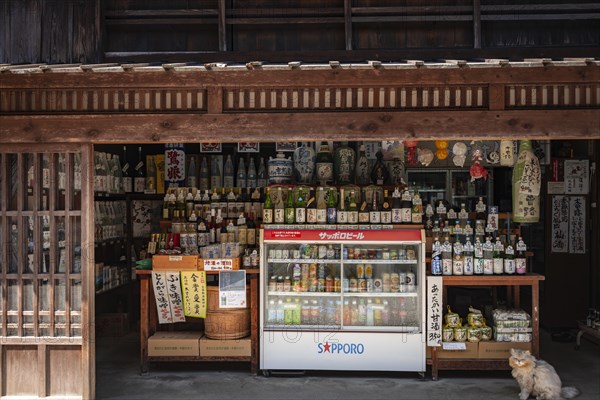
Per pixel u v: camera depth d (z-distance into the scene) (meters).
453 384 5.53
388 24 5.84
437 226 6.25
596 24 5.81
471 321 5.71
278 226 5.81
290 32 5.91
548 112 4.61
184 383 5.59
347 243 5.69
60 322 4.85
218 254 5.81
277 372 5.78
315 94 4.73
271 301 5.88
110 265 7.79
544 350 6.82
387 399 5.13
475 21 5.73
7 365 4.85
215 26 5.90
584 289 7.70
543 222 7.85
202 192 6.87
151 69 4.43
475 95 4.69
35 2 5.88
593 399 5.12
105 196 7.30
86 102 4.79
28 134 4.76
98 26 5.83
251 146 7.50
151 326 6.05
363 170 6.64
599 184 7.60
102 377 5.79
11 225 4.89
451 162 7.93
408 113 4.66
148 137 4.73
